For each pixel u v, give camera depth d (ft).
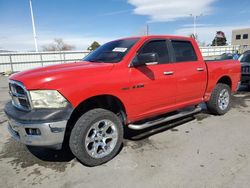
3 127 17.61
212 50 145.18
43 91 9.86
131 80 12.07
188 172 10.32
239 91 29.66
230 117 18.28
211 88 17.40
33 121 9.76
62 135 10.00
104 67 11.42
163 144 13.42
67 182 9.98
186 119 17.85
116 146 11.84
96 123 11.02
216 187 9.18
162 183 9.58
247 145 12.94
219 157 11.61
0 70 82.53
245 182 9.44
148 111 13.42
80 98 10.33
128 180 9.92
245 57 30.22
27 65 87.51
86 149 10.79
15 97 10.91
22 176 10.57
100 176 10.34
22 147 13.70
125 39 14.24
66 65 12.14
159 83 13.39
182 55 15.24
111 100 12.21
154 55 11.73
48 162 11.80
